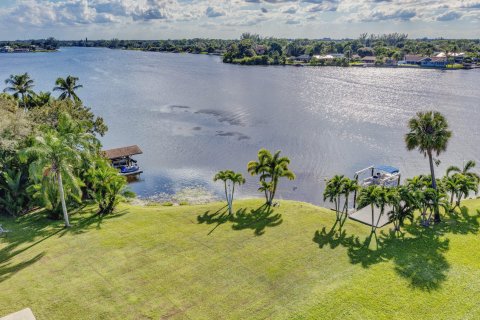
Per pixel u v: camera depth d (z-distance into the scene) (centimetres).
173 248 3209
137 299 2523
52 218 3819
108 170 4044
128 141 7406
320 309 2458
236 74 17338
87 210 4053
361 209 4141
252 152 6662
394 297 2592
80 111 5497
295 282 2759
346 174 5653
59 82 7169
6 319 2156
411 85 13438
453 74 16725
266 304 2506
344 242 3384
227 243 3316
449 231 3622
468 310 2466
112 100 11350
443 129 3816
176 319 2355
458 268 2945
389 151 6556
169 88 13512
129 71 18712
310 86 13588
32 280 2684
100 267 2883
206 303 2508
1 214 3953
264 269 2919
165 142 7312
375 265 2998
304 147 6831
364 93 11944
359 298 2573
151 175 5709
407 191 3603
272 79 15512
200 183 5388
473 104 9881
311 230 3616
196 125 8481
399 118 8675
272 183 4247
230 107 10294
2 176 3994
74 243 3253
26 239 3334
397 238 3484
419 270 2920
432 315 2423
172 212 4012
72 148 3616
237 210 4069
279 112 9594
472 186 4050
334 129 7900
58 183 3544
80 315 2350
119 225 3656
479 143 6812
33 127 4397
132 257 3047
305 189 5153
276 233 3528
